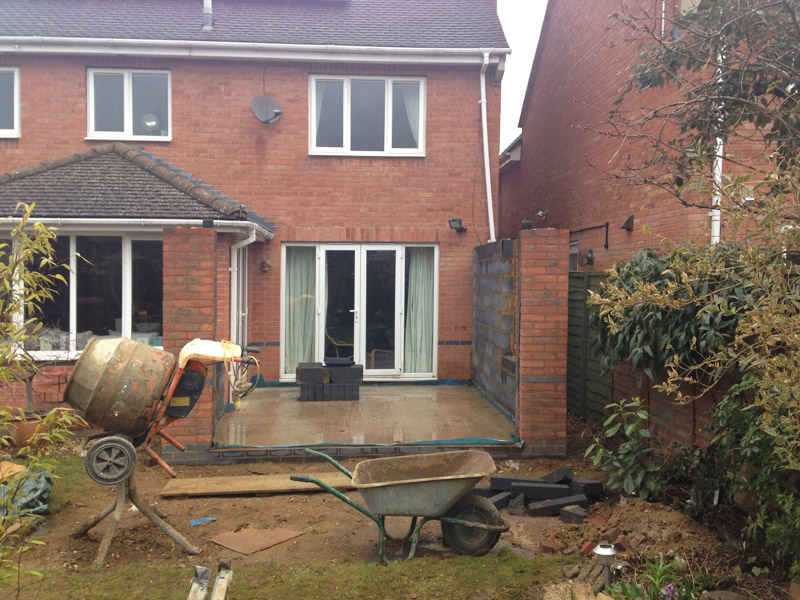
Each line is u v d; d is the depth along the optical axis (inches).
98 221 357.4
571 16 515.8
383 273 457.4
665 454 243.3
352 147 455.5
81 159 411.8
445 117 453.7
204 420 290.4
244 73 442.6
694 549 185.9
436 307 456.8
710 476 203.8
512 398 335.3
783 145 209.3
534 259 291.7
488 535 198.1
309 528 223.0
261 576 182.2
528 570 185.2
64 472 275.4
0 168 431.8
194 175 442.0
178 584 175.9
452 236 454.3
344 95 452.4
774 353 171.5
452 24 487.5
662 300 167.2
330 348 455.5
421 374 460.8
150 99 444.1
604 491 243.1
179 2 496.7
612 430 235.5
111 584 175.0
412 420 341.4
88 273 381.1
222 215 370.3
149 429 201.5
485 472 192.9
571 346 398.9
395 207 453.1
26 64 430.9
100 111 440.1
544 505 232.4
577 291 387.9
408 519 233.8
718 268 164.6
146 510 199.5
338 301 455.5
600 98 450.6
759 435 163.6
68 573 182.5
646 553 185.6
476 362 435.5
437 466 214.7
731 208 156.9
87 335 381.1
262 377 446.3
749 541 181.8
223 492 252.5
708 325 209.5
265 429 322.7
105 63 433.7
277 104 438.6
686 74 321.7
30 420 307.0
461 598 170.1
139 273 384.2
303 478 196.2
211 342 207.6
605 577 166.9
